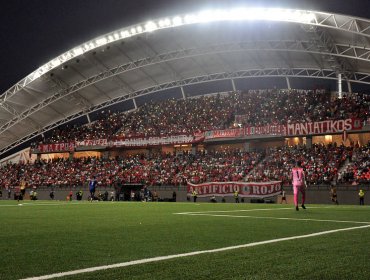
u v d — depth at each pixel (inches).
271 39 1957.4
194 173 2055.9
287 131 1996.8
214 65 2331.4
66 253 255.3
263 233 360.2
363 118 1807.3
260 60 2203.5
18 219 540.7
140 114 2645.2
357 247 276.2
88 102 2684.5
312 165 1775.3
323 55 1947.6
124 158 2429.9
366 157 1683.1
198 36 2054.6
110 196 2127.2
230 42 2060.8
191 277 190.1
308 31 1790.1
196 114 2423.7
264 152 2032.5
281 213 659.4
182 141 2283.5
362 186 1529.3
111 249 271.0
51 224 457.7
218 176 1964.8
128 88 2586.1
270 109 2212.1
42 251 263.0
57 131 2822.3
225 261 227.6
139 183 2090.3
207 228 405.7
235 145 2250.2
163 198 1958.7
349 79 2095.2
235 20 1825.8
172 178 2076.8
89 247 279.7
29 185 2455.7
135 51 2217.0
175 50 2193.7
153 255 247.8
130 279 186.4
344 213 655.1
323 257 239.6
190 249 270.4
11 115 2610.7
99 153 2650.1
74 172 2431.1
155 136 2369.6
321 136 2005.4
